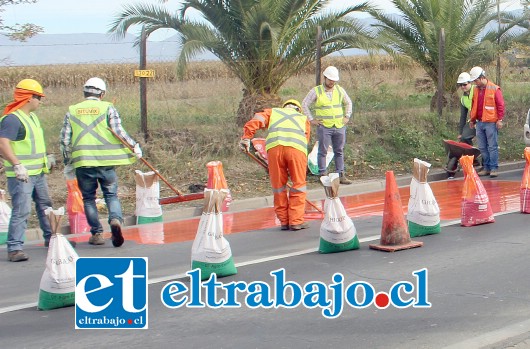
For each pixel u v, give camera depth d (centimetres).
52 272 788
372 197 1355
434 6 1923
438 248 940
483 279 822
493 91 1480
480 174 1513
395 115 1761
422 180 1005
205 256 842
